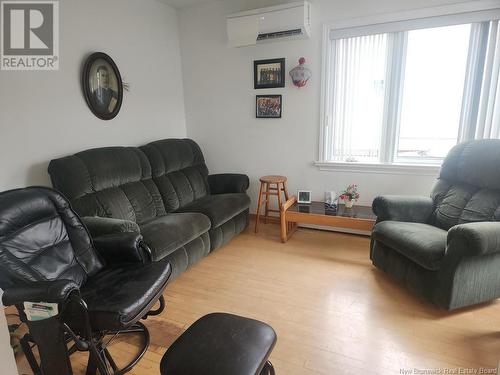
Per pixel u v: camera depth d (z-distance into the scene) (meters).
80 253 1.85
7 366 0.67
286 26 3.08
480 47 2.64
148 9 3.32
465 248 1.82
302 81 3.24
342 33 3.03
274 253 2.98
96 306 1.44
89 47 2.71
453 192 2.51
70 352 1.64
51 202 1.81
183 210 2.98
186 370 1.12
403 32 2.86
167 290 2.38
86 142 2.75
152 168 3.08
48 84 2.41
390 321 1.97
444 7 2.65
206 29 3.66
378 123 3.13
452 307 1.94
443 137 2.96
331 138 3.35
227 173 3.84
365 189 3.29
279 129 3.55
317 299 2.22
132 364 1.64
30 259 1.61
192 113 4.01
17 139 2.24
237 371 1.11
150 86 3.44
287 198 3.48
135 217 2.69
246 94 3.63
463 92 2.77
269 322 1.99
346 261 2.78
